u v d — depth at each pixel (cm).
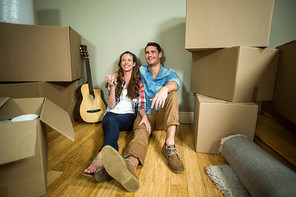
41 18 197
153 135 161
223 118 120
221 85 129
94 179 99
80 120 193
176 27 180
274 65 122
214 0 118
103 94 205
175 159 107
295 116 107
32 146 67
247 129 118
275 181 68
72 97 197
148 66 160
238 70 114
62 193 88
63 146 139
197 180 99
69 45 158
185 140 152
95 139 152
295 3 161
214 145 126
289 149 100
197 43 126
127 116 144
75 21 193
